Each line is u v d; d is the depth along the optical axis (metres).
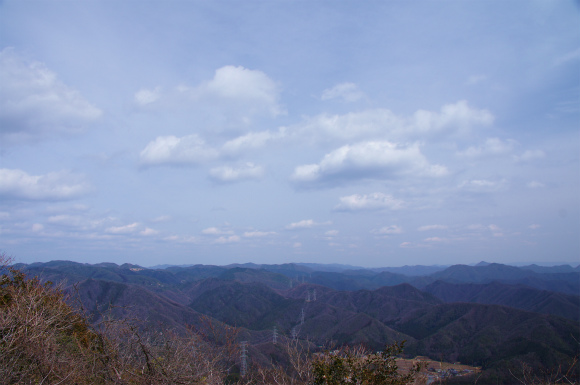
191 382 4.96
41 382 4.33
